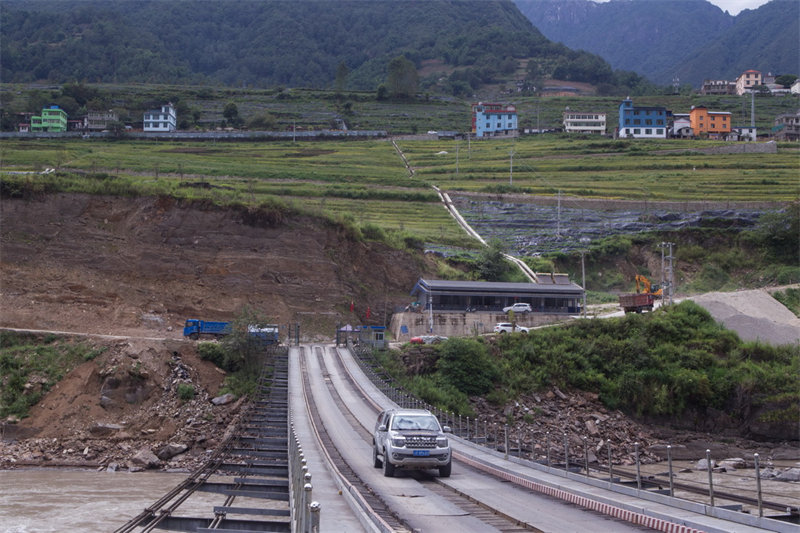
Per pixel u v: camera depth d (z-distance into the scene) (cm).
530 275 8894
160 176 12162
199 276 7206
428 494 2075
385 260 8200
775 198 11881
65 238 7156
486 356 6125
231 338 5822
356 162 15362
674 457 5312
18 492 3628
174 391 5353
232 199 7825
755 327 7025
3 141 15775
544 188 12862
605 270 9881
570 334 6650
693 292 9425
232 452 3431
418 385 5631
